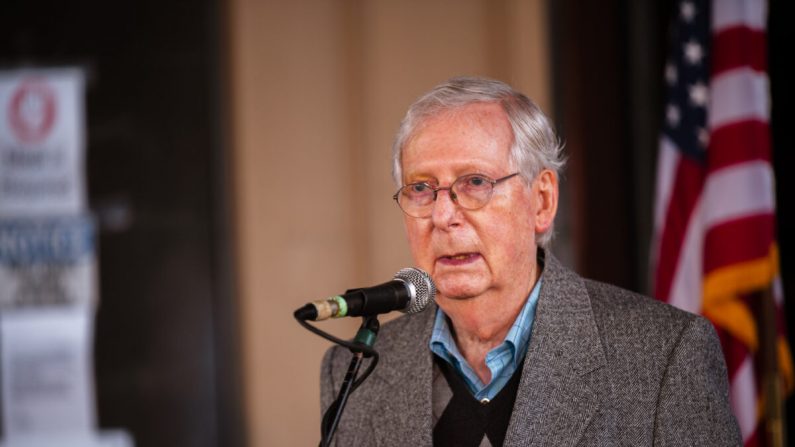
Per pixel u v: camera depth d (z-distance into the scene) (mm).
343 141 11508
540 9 11156
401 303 4422
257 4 11500
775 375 8922
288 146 11477
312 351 11383
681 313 4809
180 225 11352
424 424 4910
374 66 11438
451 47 11414
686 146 9406
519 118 4918
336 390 5391
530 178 4934
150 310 11359
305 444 11305
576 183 10969
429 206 4891
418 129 4922
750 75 9125
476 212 4758
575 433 4617
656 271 9383
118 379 11352
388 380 5211
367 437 5129
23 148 11414
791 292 9867
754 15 9234
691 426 4457
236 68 11477
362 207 11453
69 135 11422
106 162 11422
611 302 5004
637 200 10750
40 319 11383
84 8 11422
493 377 4969
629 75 10883
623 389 4641
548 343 4828
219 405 11281
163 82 11375
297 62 11516
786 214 9914
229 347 11266
